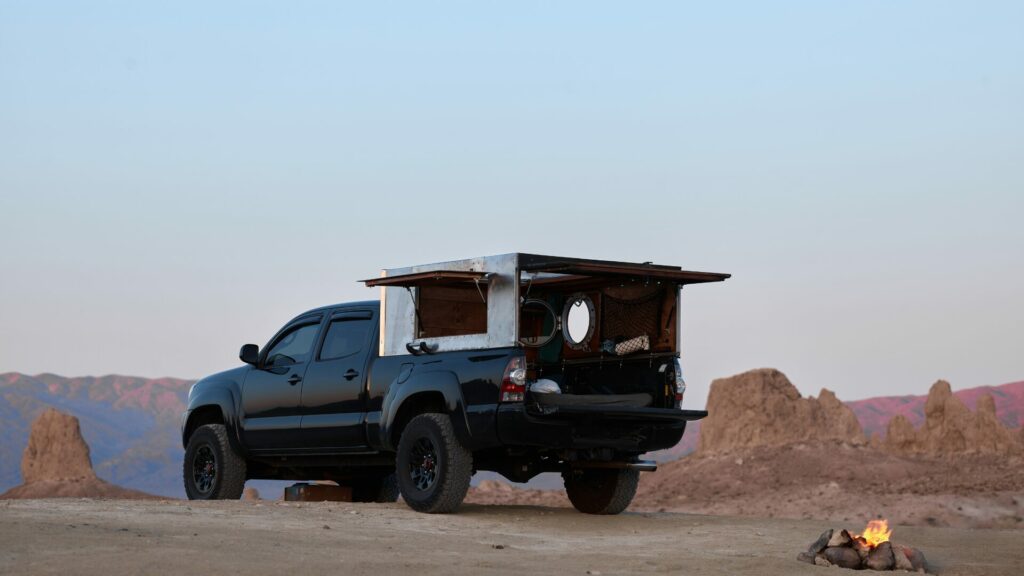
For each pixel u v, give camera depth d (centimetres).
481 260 1205
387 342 1284
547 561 888
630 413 1164
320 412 1335
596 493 1339
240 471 1430
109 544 832
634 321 1280
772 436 4475
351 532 1032
